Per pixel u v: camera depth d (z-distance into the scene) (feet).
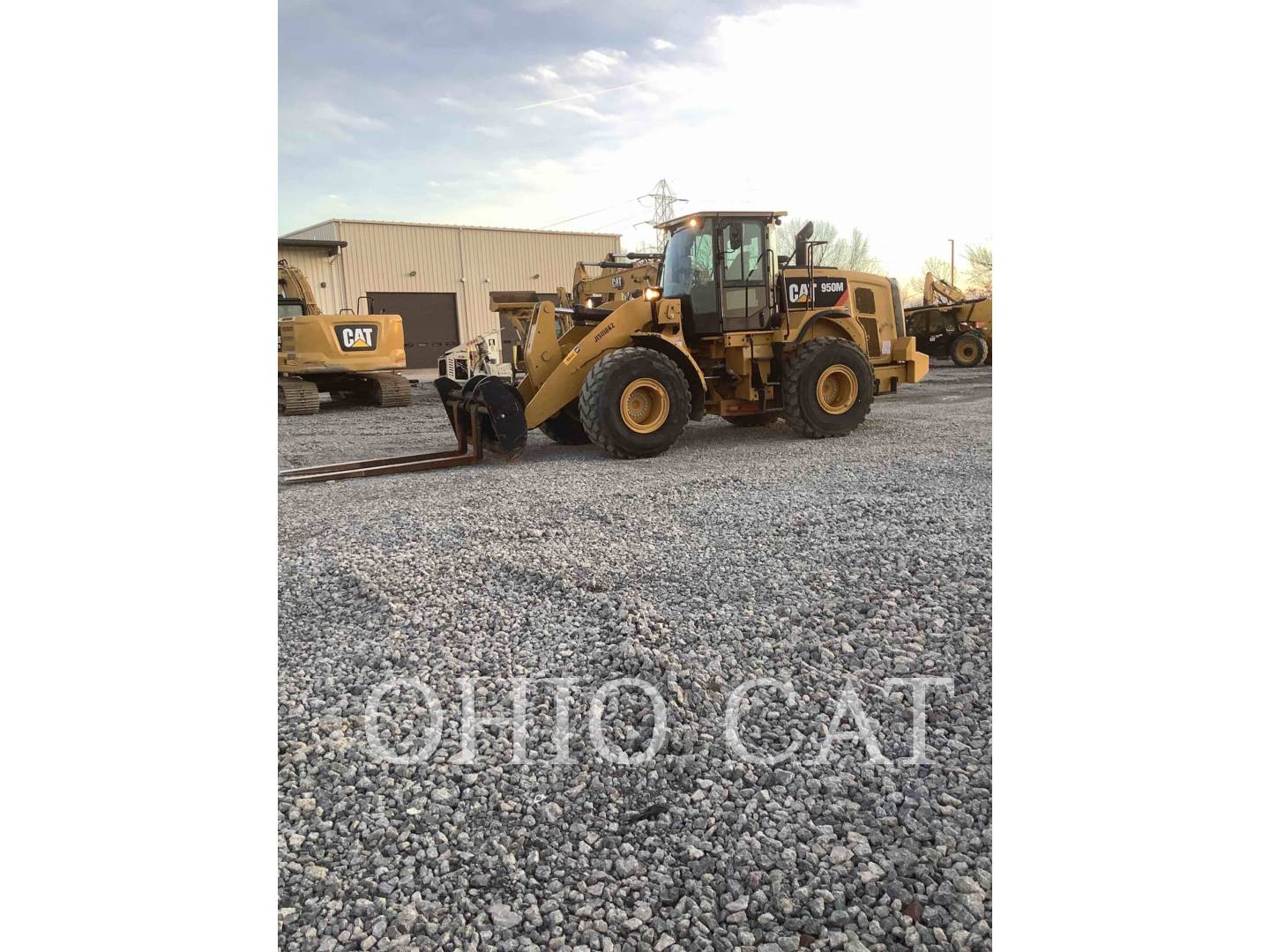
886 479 16.89
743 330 23.66
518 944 5.02
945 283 58.54
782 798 6.32
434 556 12.09
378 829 6.07
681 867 5.64
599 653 8.65
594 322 24.02
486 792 6.51
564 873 5.62
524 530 13.39
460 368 23.26
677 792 6.45
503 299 36.65
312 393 37.45
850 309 25.22
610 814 6.22
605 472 19.13
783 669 8.20
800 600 9.78
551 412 22.16
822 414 23.66
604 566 11.30
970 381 45.44
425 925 5.19
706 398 24.12
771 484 16.70
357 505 16.12
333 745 7.12
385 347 39.37
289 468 22.06
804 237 24.77
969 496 14.75
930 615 9.20
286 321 37.88
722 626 9.16
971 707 7.44
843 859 5.62
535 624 9.52
